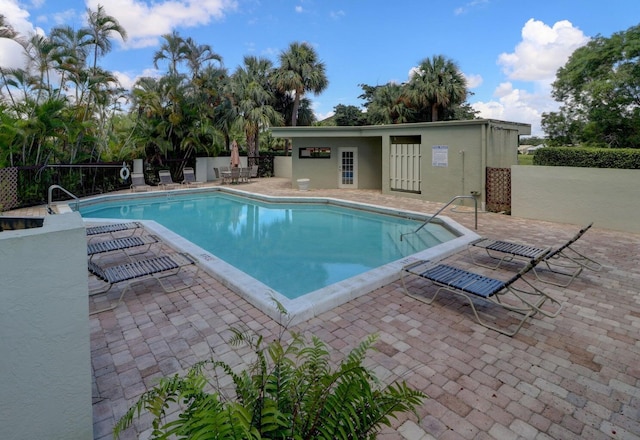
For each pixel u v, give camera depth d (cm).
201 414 152
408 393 179
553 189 942
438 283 456
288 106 2709
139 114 1838
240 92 2247
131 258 662
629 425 264
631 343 371
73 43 1537
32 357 205
